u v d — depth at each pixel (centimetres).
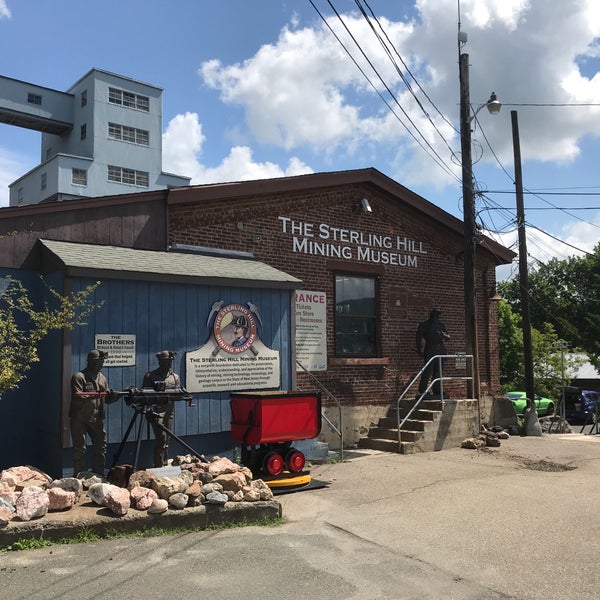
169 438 858
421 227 1511
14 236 863
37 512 569
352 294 1367
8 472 654
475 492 828
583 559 551
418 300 1481
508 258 1692
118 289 832
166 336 873
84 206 942
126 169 5400
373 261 1397
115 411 812
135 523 593
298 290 1243
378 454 1165
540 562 543
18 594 442
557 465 1085
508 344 2730
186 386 888
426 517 695
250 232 1175
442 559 550
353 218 1368
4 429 811
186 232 1082
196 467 729
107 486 620
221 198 1120
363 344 1376
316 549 570
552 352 2698
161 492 635
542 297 4881
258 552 554
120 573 489
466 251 1450
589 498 796
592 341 4112
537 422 1583
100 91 5284
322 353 1273
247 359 962
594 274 4741
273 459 820
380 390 1367
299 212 1264
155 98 5600
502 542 600
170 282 879
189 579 482
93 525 573
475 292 1477
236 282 941
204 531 616
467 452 1203
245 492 678
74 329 786
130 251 955
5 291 808
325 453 1066
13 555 523
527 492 830
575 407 2519
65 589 453
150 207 1026
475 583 492
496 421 1627
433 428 1226
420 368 1453
